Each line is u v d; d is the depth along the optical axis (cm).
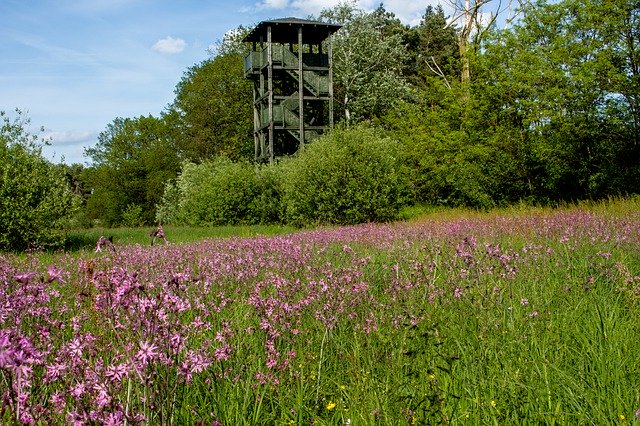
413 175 2998
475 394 386
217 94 4944
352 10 4928
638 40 2264
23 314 359
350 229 1856
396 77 4819
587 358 458
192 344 455
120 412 272
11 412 276
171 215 4447
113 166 5969
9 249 1916
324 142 2706
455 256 748
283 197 2870
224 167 3284
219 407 371
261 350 466
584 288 670
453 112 2859
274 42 3984
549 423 359
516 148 2558
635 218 1424
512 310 589
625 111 2245
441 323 546
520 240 1207
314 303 565
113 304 324
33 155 2059
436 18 6488
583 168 2386
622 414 360
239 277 734
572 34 2328
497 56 2498
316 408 383
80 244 2077
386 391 374
